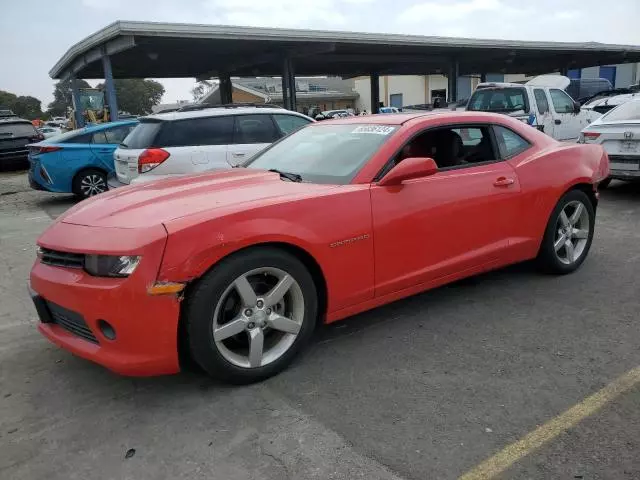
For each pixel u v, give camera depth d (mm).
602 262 5066
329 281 3207
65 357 3490
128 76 20688
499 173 4074
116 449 2512
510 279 4668
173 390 3016
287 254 3008
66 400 2961
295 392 2949
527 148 4410
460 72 27703
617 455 2340
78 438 2605
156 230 2664
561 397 2807
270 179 3576
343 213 3209
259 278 3053
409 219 3510
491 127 4246
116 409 2850
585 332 3580
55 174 10000
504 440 2469
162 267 2617
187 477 2301
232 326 2883
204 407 2832
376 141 3691
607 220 6754
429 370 3141
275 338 3164
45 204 10609
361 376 3098
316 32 13992
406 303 4195
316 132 4281
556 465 2287
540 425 2570
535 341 3473
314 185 3387
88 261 2730
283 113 7945
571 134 12117
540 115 11336
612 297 4180
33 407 2900
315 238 3086
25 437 2627
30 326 4055
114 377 3199
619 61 27734
